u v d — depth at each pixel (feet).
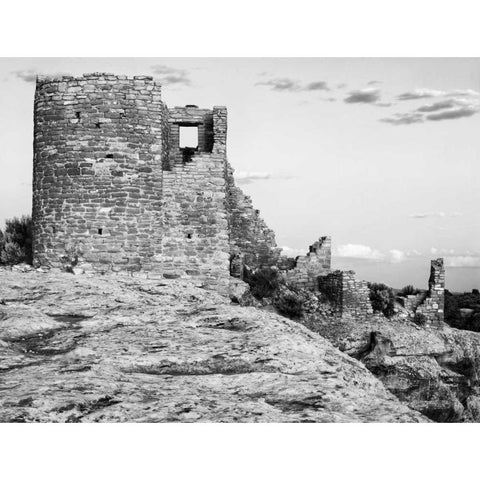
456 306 145.48
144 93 93.09
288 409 43.80
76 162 92.22
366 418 43.01
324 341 63.57
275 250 119.75
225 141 96.68
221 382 48.32
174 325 63.26
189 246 94.68
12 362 50.80
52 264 92.73
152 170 93.50
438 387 111.86
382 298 121.39
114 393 44.70
